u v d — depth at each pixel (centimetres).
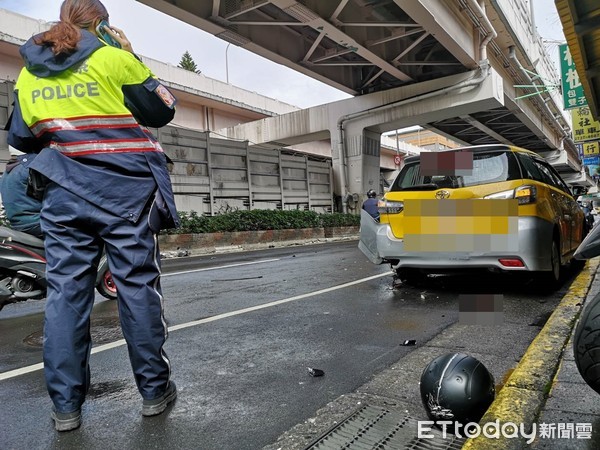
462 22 1814
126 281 242
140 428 242
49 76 235
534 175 550
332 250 1351
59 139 234
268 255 1253
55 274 236
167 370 262
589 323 214
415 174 562
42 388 301
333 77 2209
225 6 1529
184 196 1639
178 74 2542
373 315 473
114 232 237
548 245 522
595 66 971
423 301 531
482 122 2900
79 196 232
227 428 241
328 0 1577
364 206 974
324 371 320
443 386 231
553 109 3356
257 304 539
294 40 1934
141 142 244
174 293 633
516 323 425
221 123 2853
